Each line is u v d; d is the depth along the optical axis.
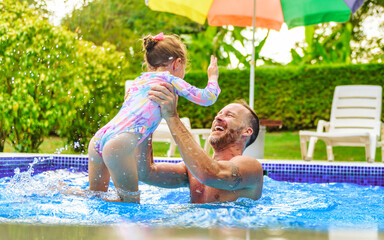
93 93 7.36
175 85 2.75
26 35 6.68
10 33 6.55
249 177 2.70
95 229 1.62
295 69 10.18
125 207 2.50
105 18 12.06
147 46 3.04
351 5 6.05
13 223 1.78
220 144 2.93
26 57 6.59
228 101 10.23
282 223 2.01
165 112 2.62
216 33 11.95
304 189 4.12
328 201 3.21
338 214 2.69
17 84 6.48
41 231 1.57
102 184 2.83
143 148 2.84
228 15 6.98
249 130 2.94
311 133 6.44
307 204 3.00
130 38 12.23
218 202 2.77
